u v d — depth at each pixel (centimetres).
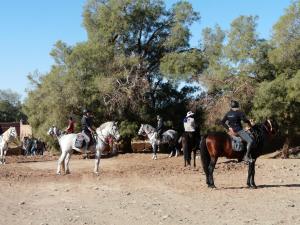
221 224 1117
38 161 3166
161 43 4647
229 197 1484
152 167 2356
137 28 4609
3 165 2736
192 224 1123
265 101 3478
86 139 2092
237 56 3650
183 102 4653
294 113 3525
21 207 1383
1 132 3027
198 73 4334
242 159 1673
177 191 1623
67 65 4181
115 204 1402
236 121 1634
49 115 4203
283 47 3366
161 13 4638
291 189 1616
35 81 4616
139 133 3144
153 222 1149
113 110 4203
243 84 3641
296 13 3369
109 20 4447
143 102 4366
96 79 4062
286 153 3709
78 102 4072
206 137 1678
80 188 1720
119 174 2067
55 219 1205
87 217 1227
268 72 3672
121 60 4225
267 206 1323
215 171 2114
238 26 3659
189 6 4491
